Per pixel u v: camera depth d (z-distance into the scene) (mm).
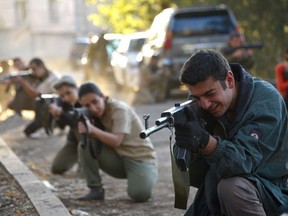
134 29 34062
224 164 3725
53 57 50438
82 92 6473
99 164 6723
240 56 11297
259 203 3814
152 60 17609
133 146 6613
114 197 6895
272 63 20578
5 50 50062
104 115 6613
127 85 20953
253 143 3775
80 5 52406
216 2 22172
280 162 3973
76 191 7156
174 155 3766
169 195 6875
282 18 21000
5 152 8469
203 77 3689
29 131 11766
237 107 3889
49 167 8758
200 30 17328
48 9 51438
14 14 50625
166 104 17062
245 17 21531
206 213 4141
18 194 6066
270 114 3850
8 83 11797
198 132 3660
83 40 37250
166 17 18359
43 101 7645
